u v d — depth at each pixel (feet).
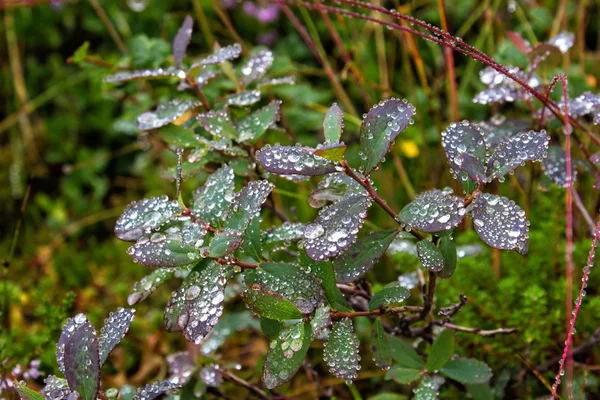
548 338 1.56
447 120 2.15
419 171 2.00
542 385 1.57
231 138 1.46
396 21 2.10
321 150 1.23
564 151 1.51
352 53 2.25
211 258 1.29
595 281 1.64
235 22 2.84
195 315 1.26
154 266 1.28
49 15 2.92
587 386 1.56
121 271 2.27
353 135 2.26
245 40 2.85
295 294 1.29
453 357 1.44
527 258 1.69
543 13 1.95
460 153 1.30
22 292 2.14
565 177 1.50
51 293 2.06
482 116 2.15
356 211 1.27
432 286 1.35
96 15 2.93
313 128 2.26
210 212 1.32
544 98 1.45
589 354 1.58
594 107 1.48
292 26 2.80
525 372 1.56
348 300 1.49
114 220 2.60
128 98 2.02
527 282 1.64
